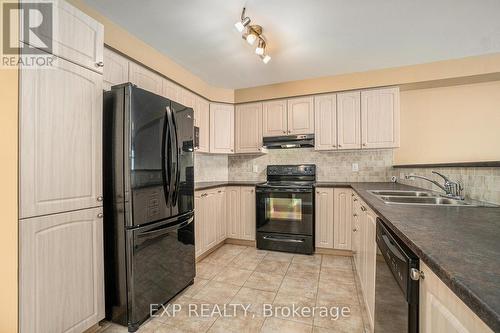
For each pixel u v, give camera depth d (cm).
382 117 293
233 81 332
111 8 175
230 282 229
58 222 134
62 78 137
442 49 242
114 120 163
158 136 182
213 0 167
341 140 310
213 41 224
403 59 264
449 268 59
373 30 206
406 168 283
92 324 152
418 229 94
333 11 180
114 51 196
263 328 164
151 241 176
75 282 142
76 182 144
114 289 165
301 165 355
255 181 377
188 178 222
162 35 213
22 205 119
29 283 121
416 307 81
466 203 155
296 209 303
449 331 61
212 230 302
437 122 299
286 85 333
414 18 189
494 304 43
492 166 152
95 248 154
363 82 296
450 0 169
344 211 289
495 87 279
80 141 146
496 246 74
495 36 218
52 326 130
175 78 268
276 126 343
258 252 308
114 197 163
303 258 287
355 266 250
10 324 118
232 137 364
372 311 150
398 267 92
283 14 183
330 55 253
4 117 118
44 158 128
